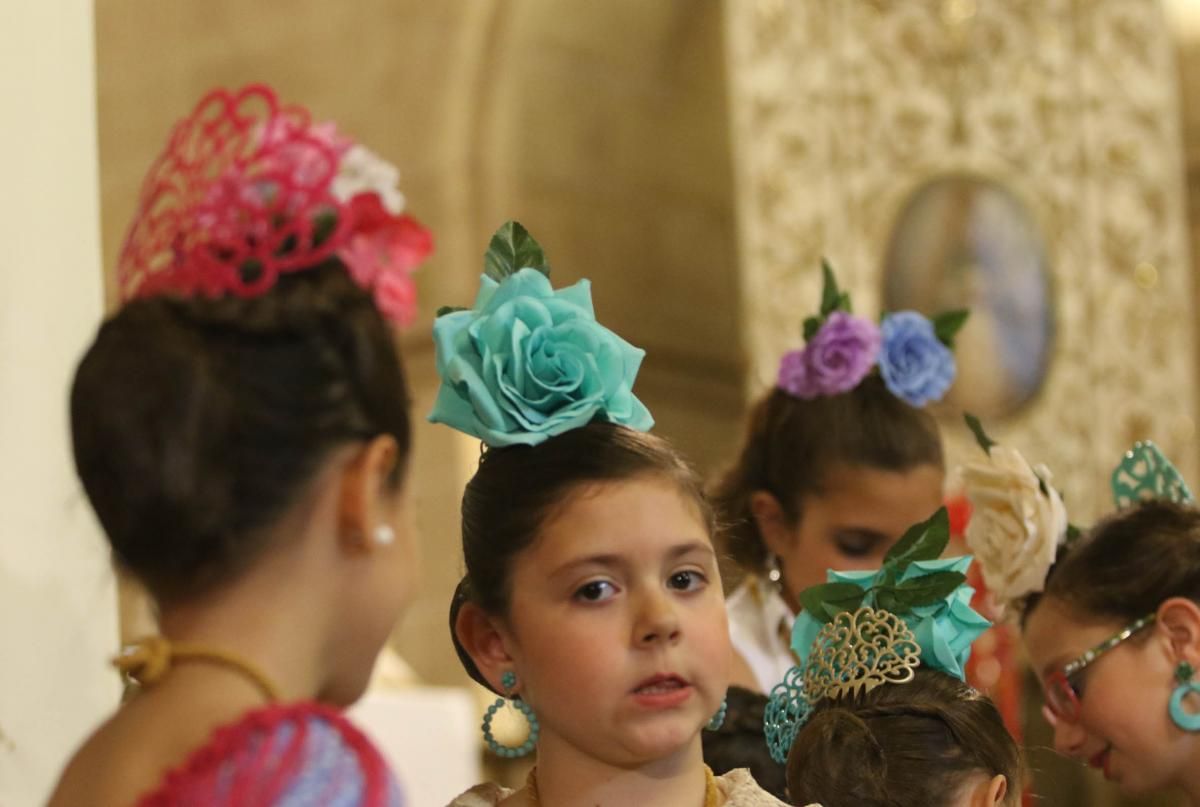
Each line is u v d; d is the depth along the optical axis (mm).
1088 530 4648
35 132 3744
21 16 3744
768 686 4688
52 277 3736
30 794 3545
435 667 12727
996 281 14562
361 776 2146
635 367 3145
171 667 2242
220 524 2203
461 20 13742
